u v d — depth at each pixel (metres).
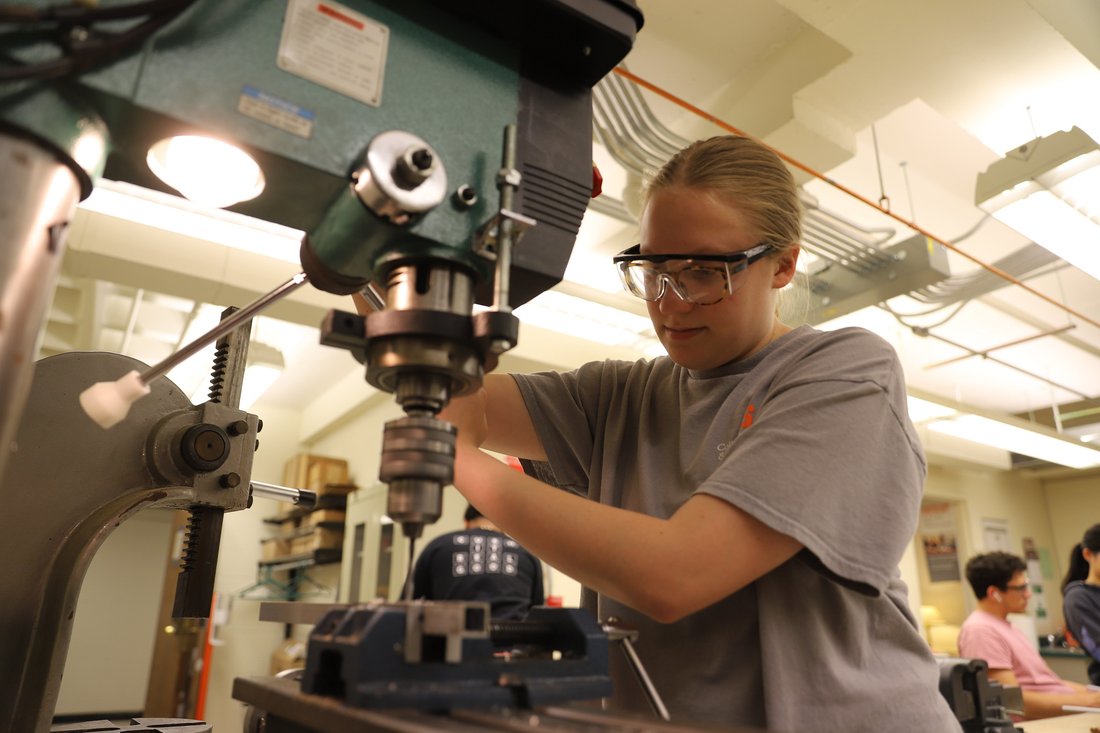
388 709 0.45
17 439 0.75
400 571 3.90
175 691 5.61
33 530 0.75
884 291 2.73
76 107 0.48
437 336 0.55
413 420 0.54
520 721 0.44
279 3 0.56
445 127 0.61
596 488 1.00
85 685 7.51
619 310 2.76
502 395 1.02
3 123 0.44
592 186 0.69
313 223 0.63
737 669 0.76
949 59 1.91
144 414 0.83
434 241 0.58
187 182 0.60
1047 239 2.34
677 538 0.64
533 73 0.68
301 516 5.45
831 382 0.74
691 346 0.88
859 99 2.16
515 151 0.63
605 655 0.57
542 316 2.84
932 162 2.80
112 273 2.74
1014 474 7.14
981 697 1.30
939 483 6.43
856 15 1.78
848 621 0.76
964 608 6.35
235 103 0.52
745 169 0.86
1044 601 6.83
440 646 0.51
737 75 2.32
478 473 0.72
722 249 0.82
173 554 6.19
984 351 4.33
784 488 0.66
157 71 0.50
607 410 1.05
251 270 2.89
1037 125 2.07
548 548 0.67
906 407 0.79
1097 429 5.54
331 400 5.63
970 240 3.28
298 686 0.57
